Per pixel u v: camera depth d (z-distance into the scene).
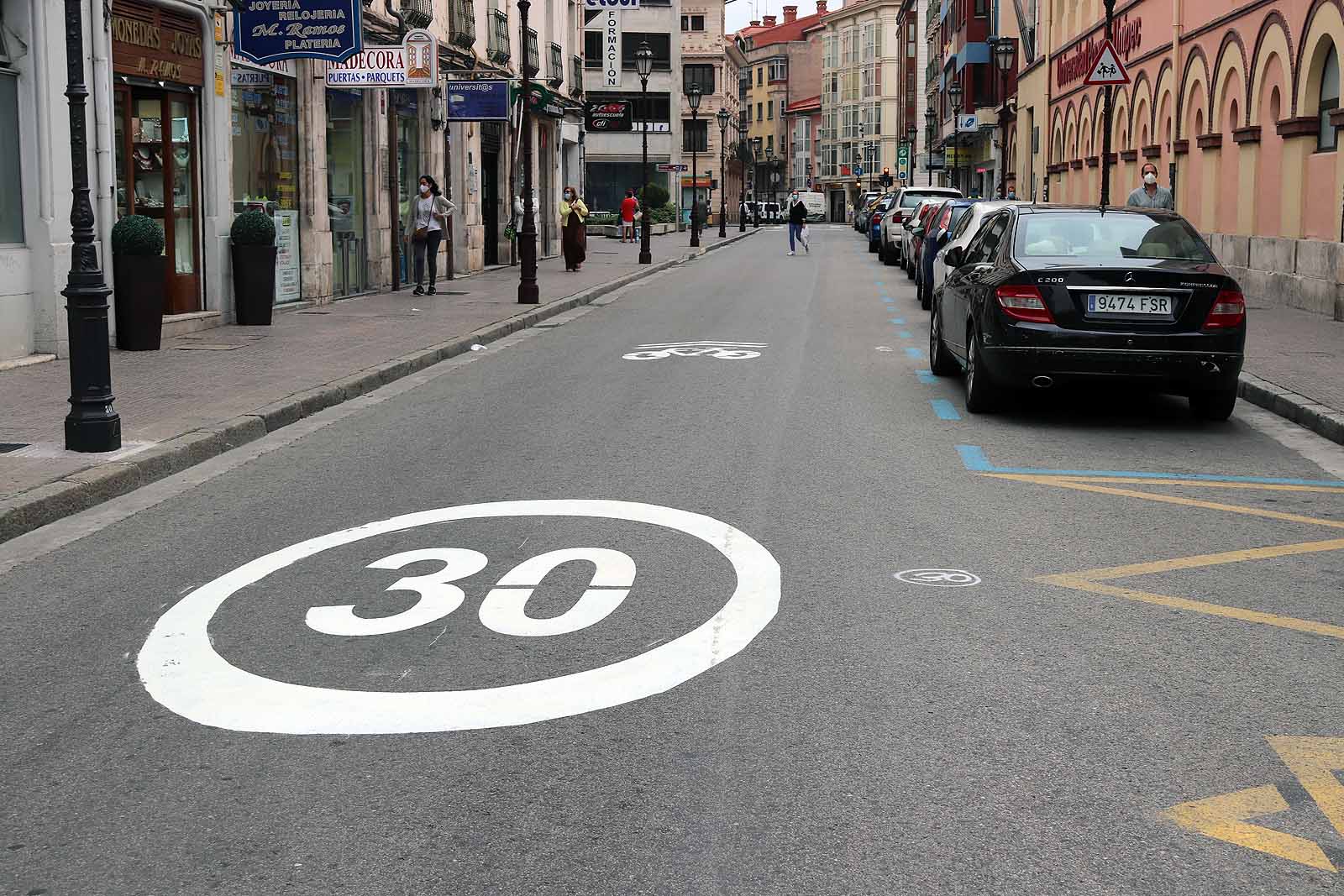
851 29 129.12
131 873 3.53
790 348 15.94
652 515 7.46
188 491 8.30
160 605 5.93
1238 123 23.19
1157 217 11.34
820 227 108.31
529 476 8.58
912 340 16.94
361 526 7.33
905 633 5.43
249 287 17.55
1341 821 3.77
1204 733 4.40
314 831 3.76
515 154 34.47
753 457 9.17
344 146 22.75
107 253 14.64
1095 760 4.19
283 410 10.73
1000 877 3.46
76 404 8.80
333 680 4.95
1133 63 32.03
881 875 3.47
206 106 17.17
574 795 3.96
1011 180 57.38
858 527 7.20
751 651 5.21
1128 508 7.74
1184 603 5.87
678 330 18.41
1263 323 17.31
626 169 75.88
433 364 14.57
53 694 4.86
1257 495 8.16
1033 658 5.14
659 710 4.61
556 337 17.62
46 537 7.18
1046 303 10.24
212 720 4.59
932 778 4.06
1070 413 11.21
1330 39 18.91
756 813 3.83
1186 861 3.54
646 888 3.42
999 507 7.71
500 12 32.72
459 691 4.82
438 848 3.64
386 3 23.81
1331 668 5.04
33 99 13.43
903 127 109.44
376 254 23.91
